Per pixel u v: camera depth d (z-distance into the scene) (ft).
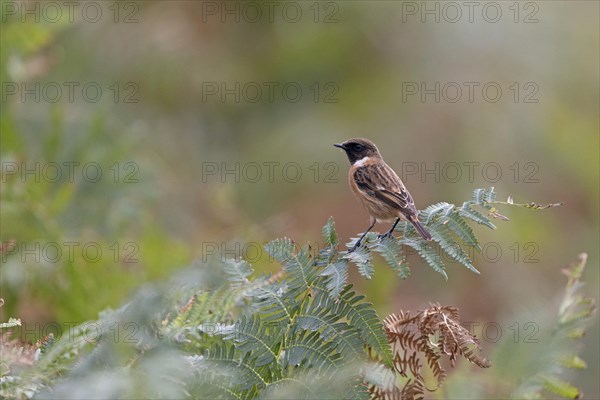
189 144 54.65
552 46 58.70
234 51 57.72
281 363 16.66
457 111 56.65
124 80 53.62
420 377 17.85
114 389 14.15
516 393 17.22
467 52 57.98
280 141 55.72
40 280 34.06
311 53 57.67
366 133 56.18
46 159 37.81
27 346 17.46
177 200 46.47
